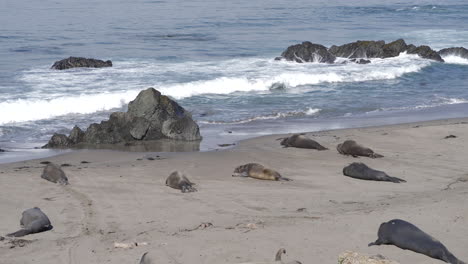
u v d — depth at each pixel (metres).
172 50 38.44
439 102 25.50
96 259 8.20
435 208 10.09
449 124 20.20
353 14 65.00
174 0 73.69
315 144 16.81
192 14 60.03
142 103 19.38
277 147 17.17
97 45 39.59
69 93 24.94
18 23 49.38
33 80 27.55
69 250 8.64
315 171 14.34
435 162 15.23
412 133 18.78
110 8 63.16
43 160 16.06
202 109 23.64
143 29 48.19
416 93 27.61
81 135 18.58
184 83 27.16
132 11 61.16
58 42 40.25
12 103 22.41
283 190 12.47
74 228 9.83
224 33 47.19
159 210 10.92
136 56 35.81
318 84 29.34
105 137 18.55
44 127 20.67
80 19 53.41
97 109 23.34
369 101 25.58
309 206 11.15
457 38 47.16
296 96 26.44
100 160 16.08
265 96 26.30
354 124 21.14
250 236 8.91
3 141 18.69
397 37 47.50
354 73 31.39
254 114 22.86
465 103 25.36
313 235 8.87
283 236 8.86
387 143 17.53
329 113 23.22
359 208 10.74
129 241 8.84
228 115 22.66
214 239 8.82
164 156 16.38
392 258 7.71
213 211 10.83
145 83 27.53
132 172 14.16
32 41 40.28
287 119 22.12
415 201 10.99
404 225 8.23
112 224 10.05
